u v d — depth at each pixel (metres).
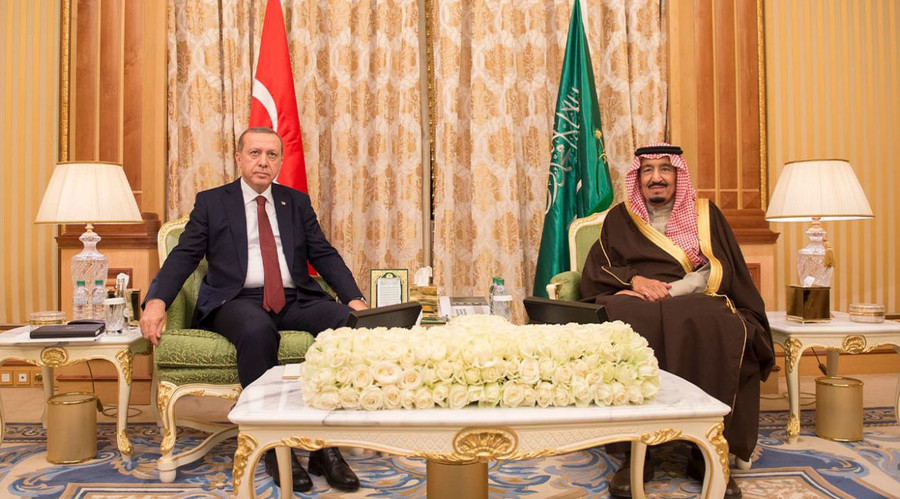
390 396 1.49
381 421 1.43
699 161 4.48
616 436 1.49
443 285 4.28
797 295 3.29
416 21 4.37
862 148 5.10
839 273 5.10
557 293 3.35
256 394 1.67
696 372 2.69
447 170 4.31
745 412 2.73
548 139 4.47
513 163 4.35
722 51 4.52
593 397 1.52
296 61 4.27
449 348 1.53
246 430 1.48
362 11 4.35
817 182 3.43
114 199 3.39
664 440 1.52
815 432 3.40
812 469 2.82
